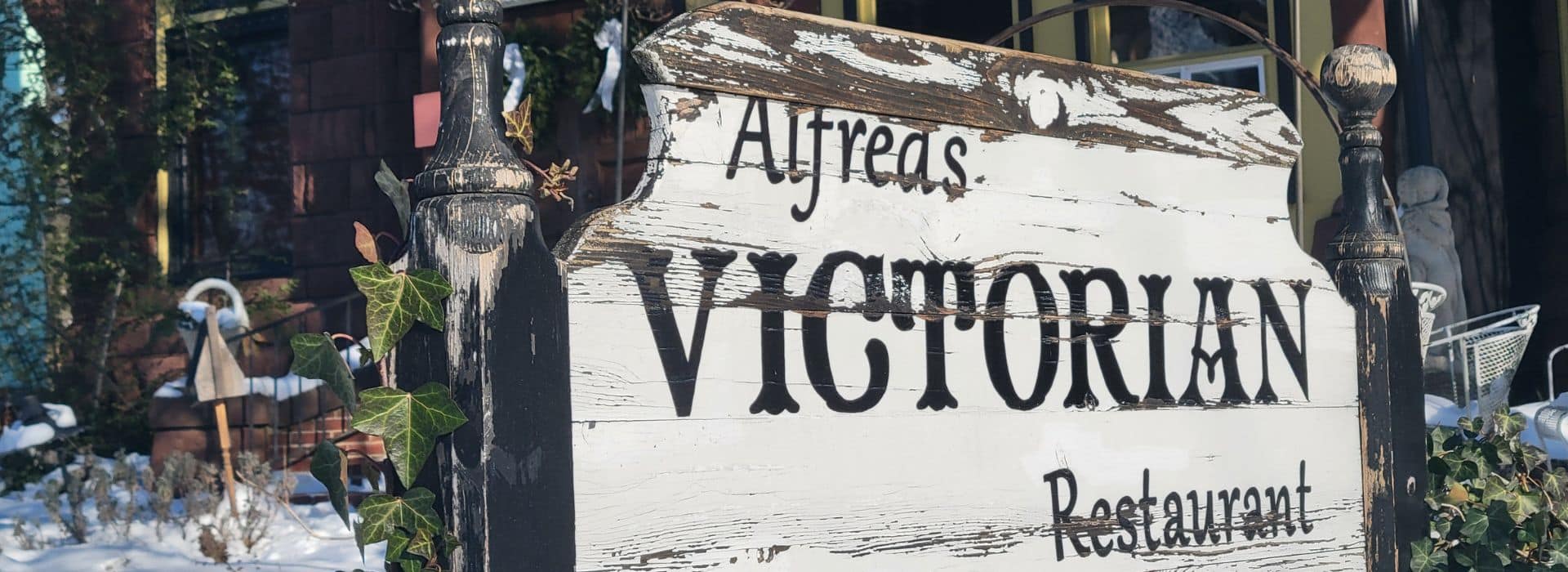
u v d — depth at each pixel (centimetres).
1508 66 881
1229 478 246
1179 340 241
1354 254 275
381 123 906
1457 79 850
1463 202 839
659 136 185
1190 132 248
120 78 1032
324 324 898
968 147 216
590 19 779
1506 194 867
